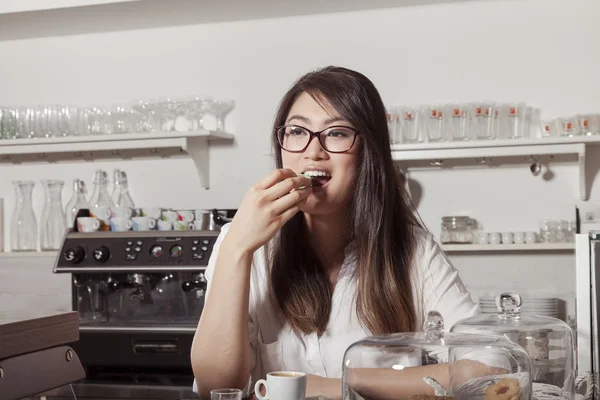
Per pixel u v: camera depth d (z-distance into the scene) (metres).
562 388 1.28
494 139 2.97
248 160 3.35
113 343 2.68
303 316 1.57
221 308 1.47
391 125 3.02
